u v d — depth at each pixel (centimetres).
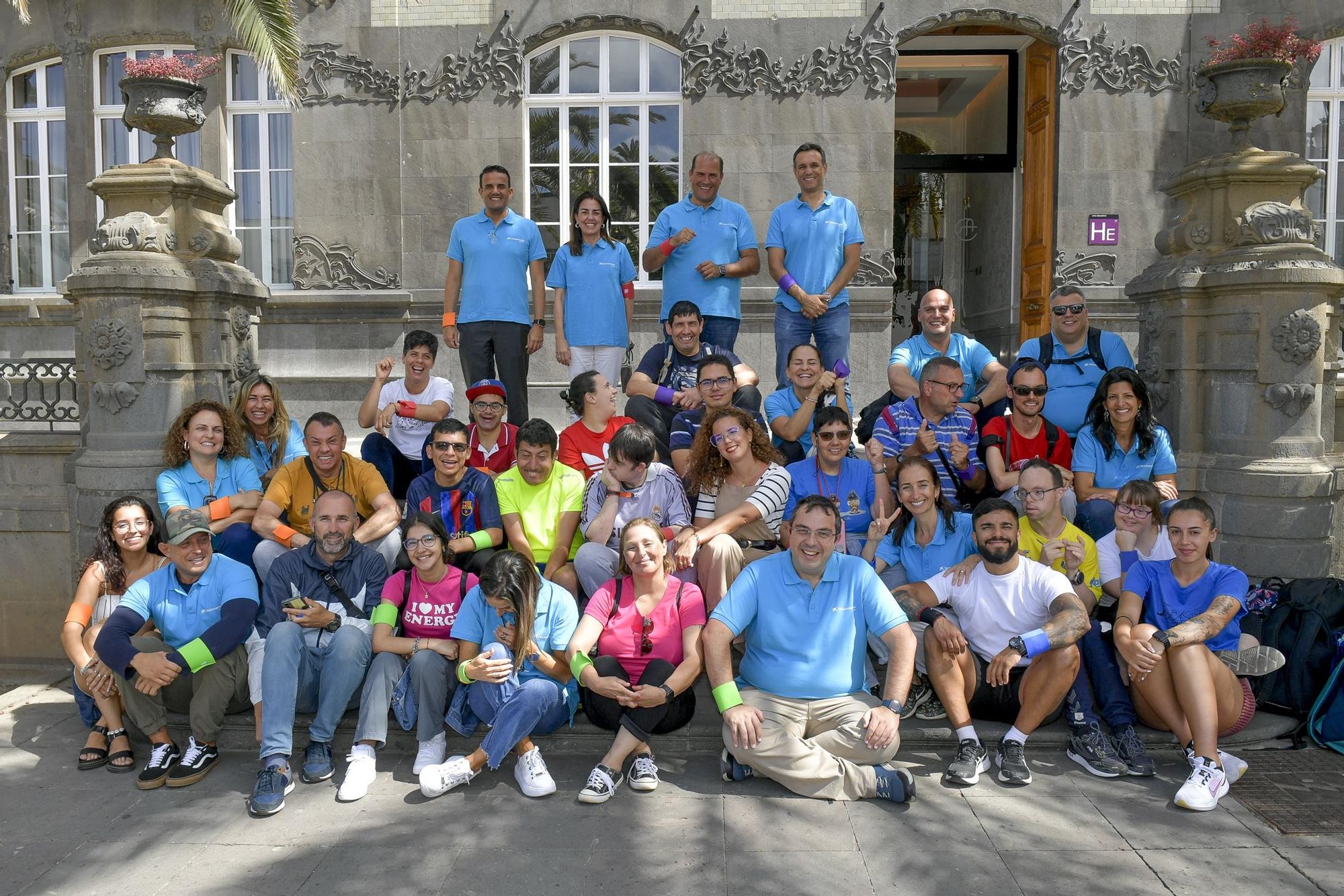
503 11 952
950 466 533
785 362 645
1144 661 409
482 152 965
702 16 939
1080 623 410
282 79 793
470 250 658
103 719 458
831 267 638
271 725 413
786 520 485
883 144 934
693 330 588
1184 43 917
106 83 1030
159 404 588
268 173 1016
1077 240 934
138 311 580
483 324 655
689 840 366
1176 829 371
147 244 588
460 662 429
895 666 409
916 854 354
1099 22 923
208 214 623
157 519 546
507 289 656
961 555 466
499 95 959
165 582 450
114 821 390
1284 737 457
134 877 346
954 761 423
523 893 332
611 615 432
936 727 450
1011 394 537
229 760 454
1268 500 538
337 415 980
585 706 437
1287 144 922
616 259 664
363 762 418
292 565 461
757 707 415
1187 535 424
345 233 977
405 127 968
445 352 980
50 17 1021
